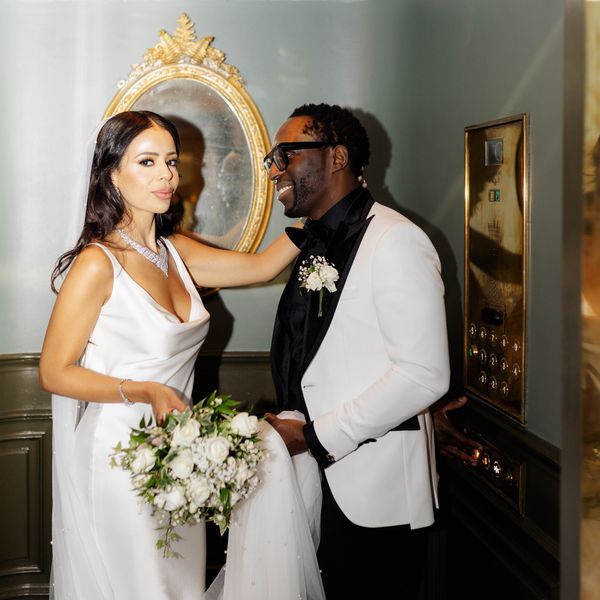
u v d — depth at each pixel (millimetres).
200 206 3541
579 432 1240
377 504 2266
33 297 3549
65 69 3480
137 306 2395
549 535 2225
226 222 3559
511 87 2422
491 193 2555
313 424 2232
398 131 3551
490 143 2547
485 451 2656
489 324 2609
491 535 2654
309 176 2357
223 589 2393
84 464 2387
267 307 3646
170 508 1953
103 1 3469
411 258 2164
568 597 1272
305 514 2316
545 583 2258
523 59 2338
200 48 3482
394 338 2139
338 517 2307
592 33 1180
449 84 2965
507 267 2459
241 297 3633
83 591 2420
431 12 3156
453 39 2912
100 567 2402
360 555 2297
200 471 1979
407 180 3520
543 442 2258
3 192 3504
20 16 3447
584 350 1229
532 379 2342
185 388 2588
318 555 2389
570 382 1249
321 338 2277
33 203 3518
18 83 3471
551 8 2160
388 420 2141
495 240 2537
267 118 3564
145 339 2400
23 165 3504
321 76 3557
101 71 3492
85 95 3496
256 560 2289
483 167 2609
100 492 2365
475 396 2760
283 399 2488
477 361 2723
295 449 2289
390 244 2176
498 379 2555
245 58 3533
